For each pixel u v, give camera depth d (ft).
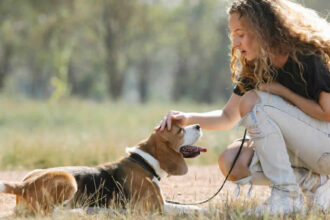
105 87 210.59
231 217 14.76
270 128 15.21
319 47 15.39
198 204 18.26
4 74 153.17
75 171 16.99
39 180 16.21
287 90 15.70
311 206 15.61
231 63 17.75
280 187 15.23
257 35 15.49
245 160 16.35
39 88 220.02
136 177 17.40
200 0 185.57
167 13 168.45
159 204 17.02
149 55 196.44
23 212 15.65
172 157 17.87
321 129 15.47
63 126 59.36
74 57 165.68
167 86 280.72
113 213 15.93
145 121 60.03
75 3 125.59
